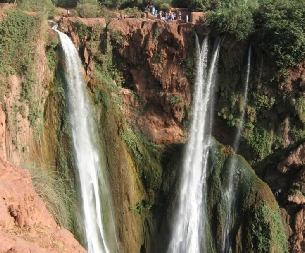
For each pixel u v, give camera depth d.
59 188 25.06
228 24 27.59
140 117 30.84
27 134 24.81
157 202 30.06
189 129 30.47
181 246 28.33
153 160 30.64
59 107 26.86
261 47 27.75
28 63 24.59
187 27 28.95
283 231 27.17
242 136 29.89
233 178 28.19
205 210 28.33
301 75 27.95
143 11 38.12
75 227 24.77
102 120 28.80
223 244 27.48
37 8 27.55
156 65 29.67
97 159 28.38
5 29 23.52
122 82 30.70
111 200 28.42
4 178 18.09
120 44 29.47
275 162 29.47
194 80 29.75
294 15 27.25
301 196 27.62
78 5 36.38
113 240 27.88
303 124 28.86
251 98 29.34
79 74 28.84
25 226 16.48
